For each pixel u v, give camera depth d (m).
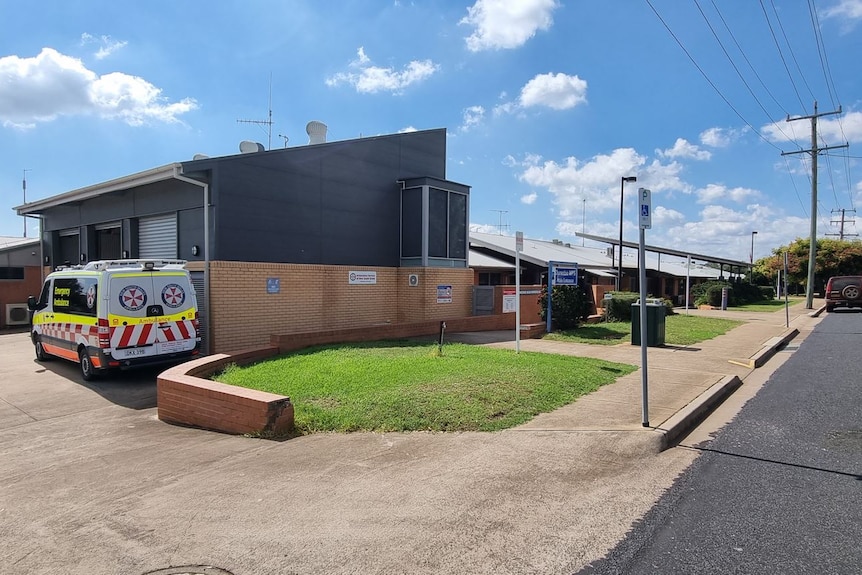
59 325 11.45
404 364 9.00
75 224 18.06
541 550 3.58
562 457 5.32
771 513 4.16
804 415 7.20
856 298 28.03
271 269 13.12
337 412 6.61
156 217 14.42
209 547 3.64
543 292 15.70
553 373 8.67
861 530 3.87
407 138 17.39
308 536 3.77
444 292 16.81
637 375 9.31
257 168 13.12
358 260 15.74
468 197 18.11
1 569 3.41
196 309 10.91
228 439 6.33
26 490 4.89
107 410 8.33
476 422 6.31
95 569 3.39
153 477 5.10
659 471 5.09
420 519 4.01
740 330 17.23
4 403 8.77
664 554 3.53
